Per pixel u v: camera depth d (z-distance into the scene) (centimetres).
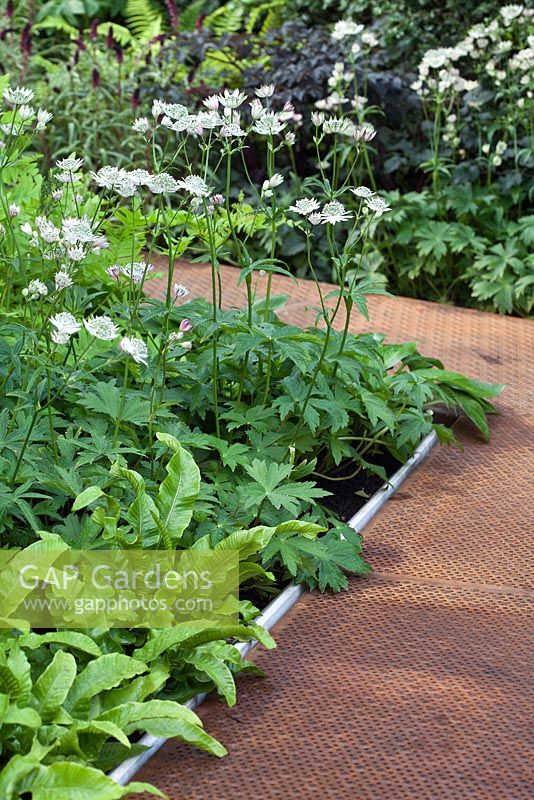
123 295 407
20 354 313
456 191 613
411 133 671
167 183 305
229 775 239
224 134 335
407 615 305
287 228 632
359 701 266
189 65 776
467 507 369
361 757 245
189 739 238
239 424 347
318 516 333
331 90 661
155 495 314
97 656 262
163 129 676
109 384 338
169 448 324
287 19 823
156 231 328
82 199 388
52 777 217
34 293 309
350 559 317
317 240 632
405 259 621
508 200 620
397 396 410
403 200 614
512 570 329
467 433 428
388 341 517
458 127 630
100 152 667
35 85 725
